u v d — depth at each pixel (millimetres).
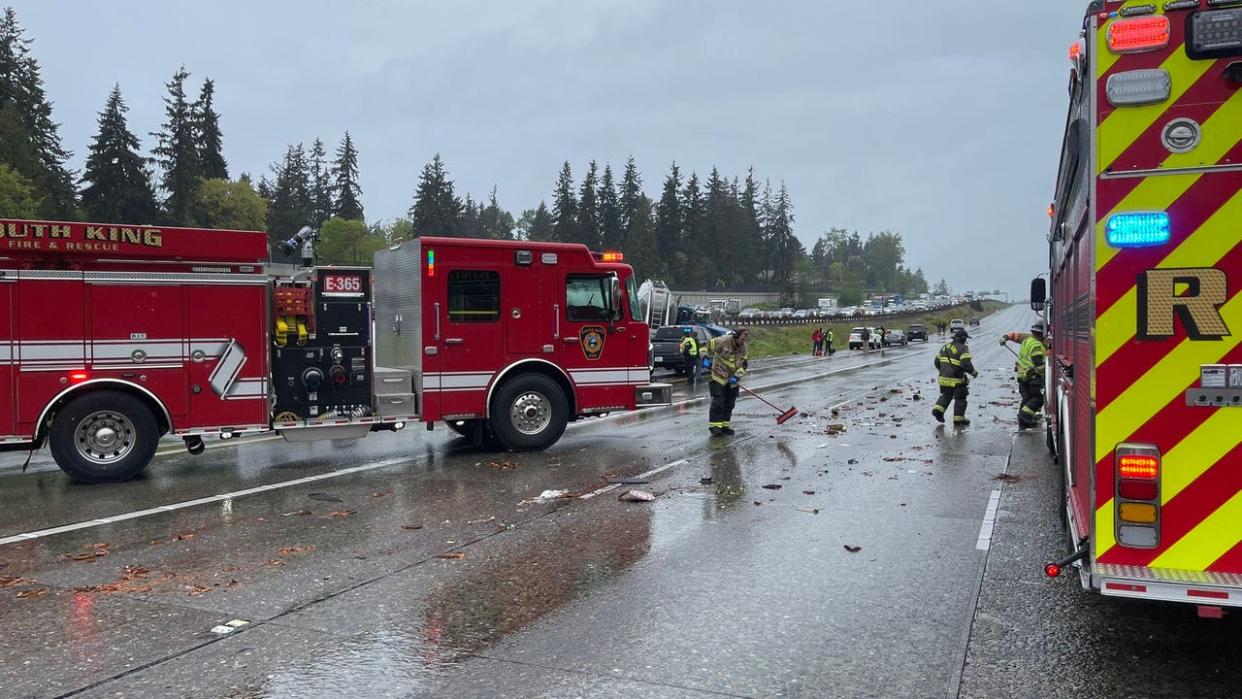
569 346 11508
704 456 10820
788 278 136875
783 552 6363
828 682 4105
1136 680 4109
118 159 64000
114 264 9102
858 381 24656
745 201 141125
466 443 12227
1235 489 3805
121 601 5316
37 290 8758
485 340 11008
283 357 10039
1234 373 3770
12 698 3953
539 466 10141
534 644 4613
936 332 100250
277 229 99438
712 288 123500
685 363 26719
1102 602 5211
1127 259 3893
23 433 8750
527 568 5992
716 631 4781
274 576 5820
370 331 10422
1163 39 3771
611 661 4375
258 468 10094
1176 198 3809
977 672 4211
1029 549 6398
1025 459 10461
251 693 4012
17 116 65250
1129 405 3930
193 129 74438
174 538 6812
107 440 9094
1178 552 3891
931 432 13023
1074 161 4527
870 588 5516
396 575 5840
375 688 4062
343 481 9219
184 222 72500
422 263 10688
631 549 6469
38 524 7293
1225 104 3727
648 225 117062
